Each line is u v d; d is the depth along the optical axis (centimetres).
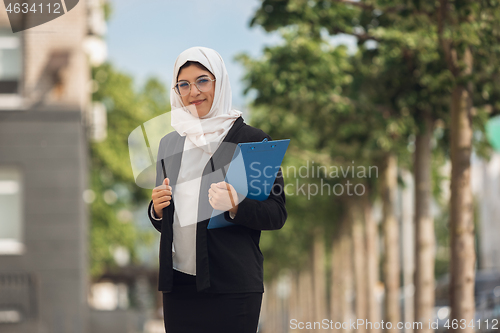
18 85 1378
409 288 1502
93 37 1567
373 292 1326
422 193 839
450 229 621
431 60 740
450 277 616
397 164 1133
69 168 1389
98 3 1525
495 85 751
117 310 1532
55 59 1381
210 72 243
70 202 1384
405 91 812
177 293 239
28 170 1384
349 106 862
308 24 771
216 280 232
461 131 620
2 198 1380
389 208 1052
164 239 238
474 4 579
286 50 849
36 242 1373
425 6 618
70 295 1368
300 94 850
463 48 591
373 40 794
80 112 1392
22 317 1339
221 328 232
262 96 902
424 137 844
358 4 712
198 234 233
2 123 1375
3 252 1365
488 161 953
